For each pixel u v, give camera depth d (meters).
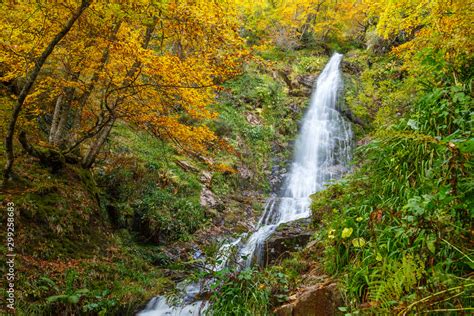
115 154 9.33
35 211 5.51
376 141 3.93
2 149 6.29
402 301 2.23
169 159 10.77
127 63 5.44
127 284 5.80
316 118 16.08
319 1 19.44
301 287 3.74
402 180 3.32
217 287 4.34
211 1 5.54
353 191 4.36
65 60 6.09
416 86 5.20
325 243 4.24
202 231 8.91
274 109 15.86
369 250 3.02
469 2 3.61
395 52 6.41
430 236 2.46
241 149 13.02
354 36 21.66
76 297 4.59
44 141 7.50
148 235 8.05
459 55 3.71
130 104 6.46
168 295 5.49
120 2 4.64
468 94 3.52
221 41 5.64
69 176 6.87
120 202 8.23
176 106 7.79
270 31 18.50
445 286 2.10
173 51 7.27
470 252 2.29
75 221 6.21
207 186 10.72
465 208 2.34
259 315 3.55
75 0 4.92
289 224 7.29
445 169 2.79
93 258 5.98
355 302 2.81
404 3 6.12
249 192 11.95
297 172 13.59
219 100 14.73
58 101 7.46
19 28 5.22
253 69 16.69
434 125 3.41
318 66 18.91
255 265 4.63
